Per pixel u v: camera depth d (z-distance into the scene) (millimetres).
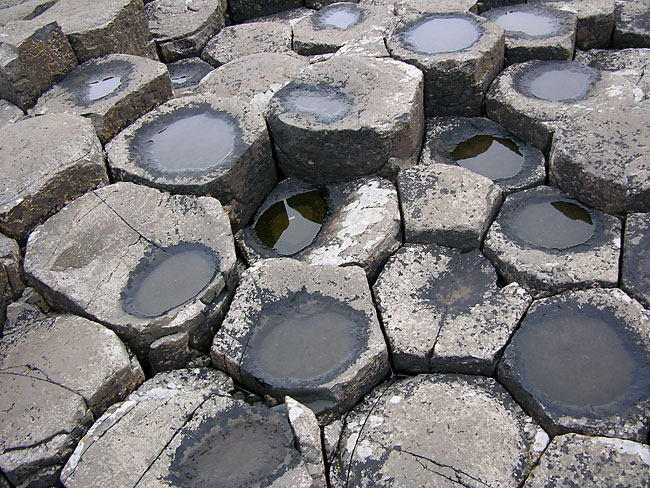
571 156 1825
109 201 1820
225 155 1896
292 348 1572
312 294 1659
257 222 1960
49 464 1409
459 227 1755
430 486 1355
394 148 1935
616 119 1916
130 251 1738
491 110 2178
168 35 2688
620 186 1734
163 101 2221
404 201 1854
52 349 1554
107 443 1421
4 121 2117
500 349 1543
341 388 1485
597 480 1324
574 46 2416
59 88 2201
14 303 1685
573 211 1830
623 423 1398
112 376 1503
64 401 1458
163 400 1501
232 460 1384
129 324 1570
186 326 1587
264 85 2236
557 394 1460
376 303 1674
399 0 2646
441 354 1546
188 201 1816
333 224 1870
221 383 1571
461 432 1432
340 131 1882
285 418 1441
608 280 1621
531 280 1662
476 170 2010
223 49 2660
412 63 2166
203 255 1723
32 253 1708
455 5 2492
